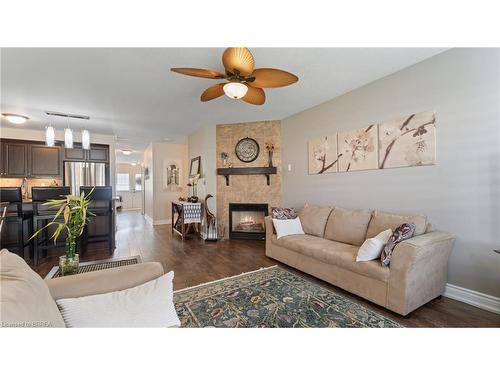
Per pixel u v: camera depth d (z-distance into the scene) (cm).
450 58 215
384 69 251
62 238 372
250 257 342
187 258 339
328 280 242
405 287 179
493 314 188
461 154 210
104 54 210
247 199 452
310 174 373
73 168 480
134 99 318
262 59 227
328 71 254
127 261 206
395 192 260
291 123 410
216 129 466
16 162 430
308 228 318
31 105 332
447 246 206
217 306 201
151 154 668
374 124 279
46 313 79
